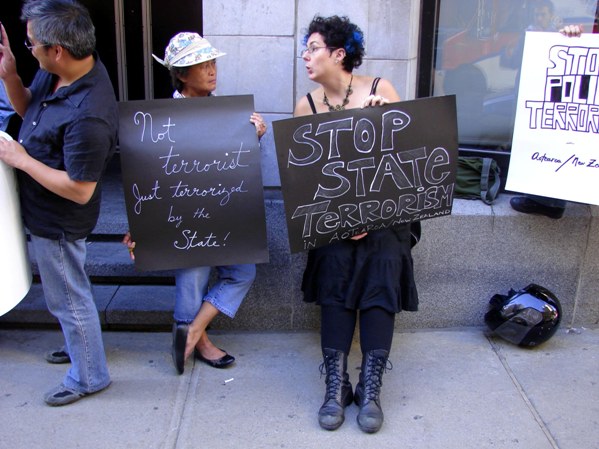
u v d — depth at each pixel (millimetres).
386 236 3199
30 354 3674
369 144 3086
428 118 3109
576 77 3412
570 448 2959
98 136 2797
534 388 3400
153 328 3938
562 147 3510
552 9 3990
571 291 3939
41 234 2979
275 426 3109
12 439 2992
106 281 4152
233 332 3955
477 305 3955
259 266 3855
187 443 2990
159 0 6051
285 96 3854
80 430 3062
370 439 3016
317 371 3561
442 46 4121
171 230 3244
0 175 2793
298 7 3732
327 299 3227
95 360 3242
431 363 3625
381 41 3789
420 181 3186
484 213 3811
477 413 3203
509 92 4133
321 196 3109
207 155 3213
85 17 2777
